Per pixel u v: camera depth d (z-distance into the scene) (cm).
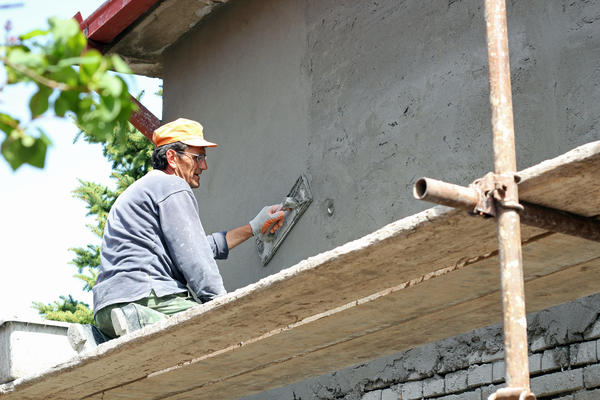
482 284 421
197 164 624
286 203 696
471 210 347
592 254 396
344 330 482
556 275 420
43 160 250
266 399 686
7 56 251
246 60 786
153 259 555
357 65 677
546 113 543
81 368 532
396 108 640
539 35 554
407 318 466
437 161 604
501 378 537
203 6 820
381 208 637
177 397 601
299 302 440
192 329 473
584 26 532
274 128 741
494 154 357
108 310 550
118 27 858
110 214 576
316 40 716
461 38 605
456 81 602
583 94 526
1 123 250
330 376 641
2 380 613
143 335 486
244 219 753
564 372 513
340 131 680
